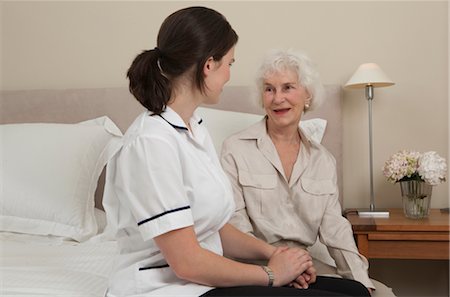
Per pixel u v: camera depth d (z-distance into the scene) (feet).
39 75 9.48
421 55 8.79
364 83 7.95
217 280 4.14
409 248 7.10
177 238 4.02
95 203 8.62
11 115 9.15
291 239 6.26
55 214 7.11
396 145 8.88
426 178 7.43
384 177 8.89
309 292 4.18
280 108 6.35
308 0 8.95
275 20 9.02
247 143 6.54
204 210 4.31
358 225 7.14
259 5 9.04
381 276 9.05
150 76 4.28
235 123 7.88
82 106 8.95
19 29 9.52
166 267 4.26
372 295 5.78
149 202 3.99
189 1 9.21
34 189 7.19
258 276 4.35
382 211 8.14
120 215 4.34
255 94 6.69
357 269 5.80
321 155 6.60
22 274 4.97
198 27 4.31
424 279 8.96
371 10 8.84
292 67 6.34
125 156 4.13
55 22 9.45
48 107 9.05
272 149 6.48
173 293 4.05
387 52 8.84
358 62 8.89
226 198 4.45
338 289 4.84
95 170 7.61
